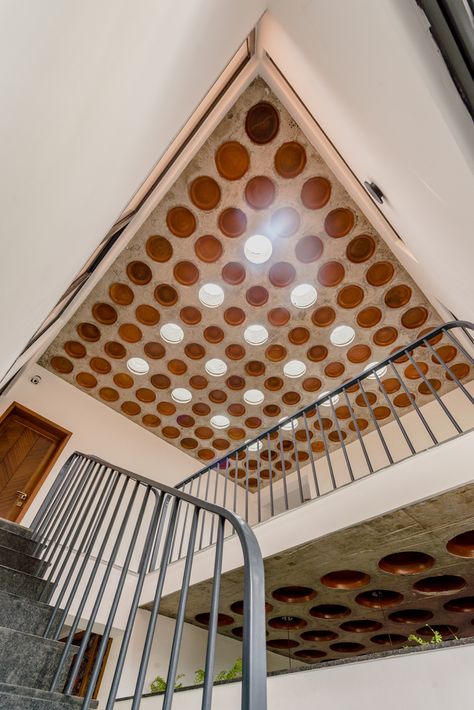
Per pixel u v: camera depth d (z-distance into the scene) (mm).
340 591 3332
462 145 970
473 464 2082
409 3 897
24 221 976
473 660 1750
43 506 2994
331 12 1329
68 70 796
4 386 4250
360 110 1567
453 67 902
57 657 1539
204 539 5359
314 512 2650
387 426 5840
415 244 2527
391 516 2295
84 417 5539
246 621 748
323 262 4426
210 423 6277
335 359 5379
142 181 2158
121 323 5082
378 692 1935
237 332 5160
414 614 4023
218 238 4266
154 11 1000
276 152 3615
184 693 2869
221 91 3004
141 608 3857
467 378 5250
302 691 2211
